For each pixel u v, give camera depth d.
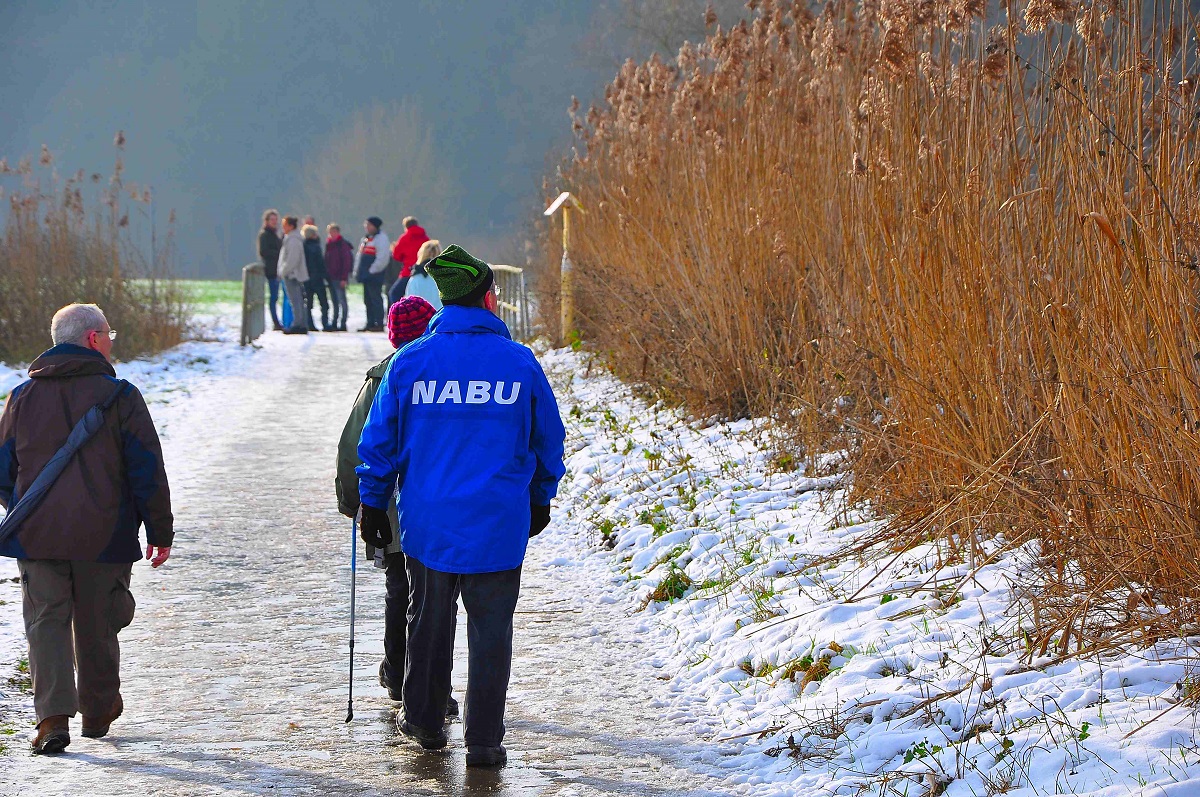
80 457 9.11
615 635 11.91
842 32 16.25
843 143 16.52
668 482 16.61
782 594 11.81
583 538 15.55
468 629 8.74
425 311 10.03
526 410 8.63
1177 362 9.05
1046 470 10.80
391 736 9.30
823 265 16.44
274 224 44.00
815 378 16.11
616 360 25.36
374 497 8.67
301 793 8.17
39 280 32.38
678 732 9.36
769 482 15.71
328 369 33.38
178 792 8.18
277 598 13.14
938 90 13.05
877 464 13.80
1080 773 7.46
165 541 9.44
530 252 42.56
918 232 12.61
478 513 8.44
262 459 21.19
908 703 8.94
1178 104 10.02
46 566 9.09
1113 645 9.02
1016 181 11.73
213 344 38.34
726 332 19.41
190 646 11.52
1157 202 9.52
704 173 20.75
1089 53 10.91
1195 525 9.05
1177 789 6.96
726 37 20.38
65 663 8.99
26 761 8.74
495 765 8.63
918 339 12.38
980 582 10.77
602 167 29.66
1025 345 11.50
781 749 8.77
